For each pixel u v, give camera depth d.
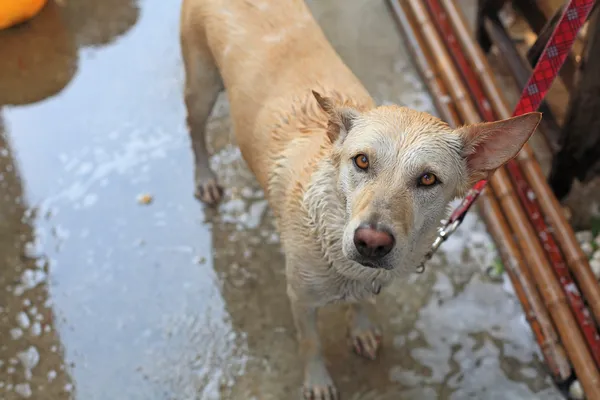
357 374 1.15
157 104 1.49
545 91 0.93
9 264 1.25
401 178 0.79
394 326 1.20
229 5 1.09
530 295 1.18
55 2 1.66
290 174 0.96
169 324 1.20
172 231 1.30
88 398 1.12
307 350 1.09
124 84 1.52
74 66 1.55
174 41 1.60
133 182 1.36
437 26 1.53
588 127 1.16
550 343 1.14
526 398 1.12
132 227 1.30
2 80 1.53
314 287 0.96
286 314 1.21
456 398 1.12
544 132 1.28
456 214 0.99
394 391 1.13
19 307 1.21
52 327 1.19
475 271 1.25
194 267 1.26
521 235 1.22
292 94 1.01
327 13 1.65
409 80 1.53
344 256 0.88
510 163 1.29
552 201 1.22
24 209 1.32
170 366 1.16
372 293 0.97
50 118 1.46
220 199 1.33
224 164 1.39
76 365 1.15
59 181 1.36
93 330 1.19
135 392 1.13
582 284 1.15
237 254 1.28
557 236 1.20
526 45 1.55
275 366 1.16
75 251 1.27
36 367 1.15
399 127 0.80
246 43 1.06
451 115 1.42
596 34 1.05
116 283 1.24
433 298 1.22
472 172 0.85
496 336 1.18
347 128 0.84
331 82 1.02
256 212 1.32
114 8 1.66
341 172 0.84
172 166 1.39
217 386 1.14
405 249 0.80
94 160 1.39
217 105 1.47
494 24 1.45
